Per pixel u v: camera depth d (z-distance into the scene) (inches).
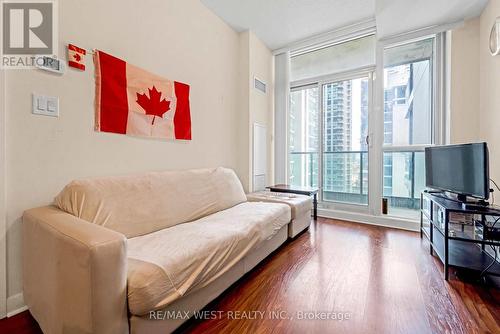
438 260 77.3
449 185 79.4
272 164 147.4
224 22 114.7
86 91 62.5
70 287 35.6
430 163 91.2
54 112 56.6
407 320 48.8
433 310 52.0
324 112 139.9
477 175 66.6
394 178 122.6
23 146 52.1
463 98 97.1
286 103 143.7
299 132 152.6
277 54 145.4
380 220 118.5
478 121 94.0
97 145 65.0
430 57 110.4
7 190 50.0
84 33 61.9
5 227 49.6
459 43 98.1
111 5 67.7
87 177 62.8
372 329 46.4
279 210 83.8
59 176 57.7
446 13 94.0
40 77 54.5
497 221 66.5
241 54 125.6
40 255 43.7
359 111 129.5
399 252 83.9
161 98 82.7
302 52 143.9
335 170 138.4
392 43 114.3
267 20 114.3
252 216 73.6
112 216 54.7
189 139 95.3
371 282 63.7
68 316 36.1
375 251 85.0
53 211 48.9
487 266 64.9
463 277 65.8
